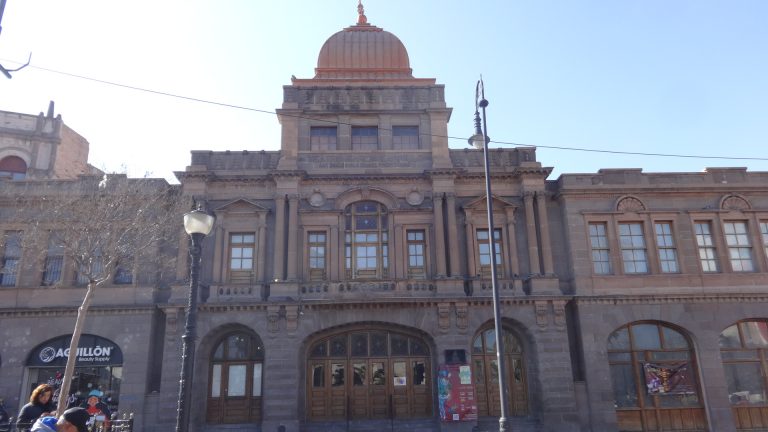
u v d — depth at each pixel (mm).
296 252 28953
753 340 29422
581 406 27609
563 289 29781
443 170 30016
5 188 29781
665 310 29047
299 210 29781
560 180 30953
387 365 28781
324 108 31578
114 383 27594
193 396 26828
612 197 30812
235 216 29906
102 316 27922
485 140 20422
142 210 25688
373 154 31078
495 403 28219
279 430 26141
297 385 27109
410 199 30391
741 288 29672
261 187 30359
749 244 30812
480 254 30125
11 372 27234
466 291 29172
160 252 29094
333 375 28594
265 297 28500
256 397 28047
